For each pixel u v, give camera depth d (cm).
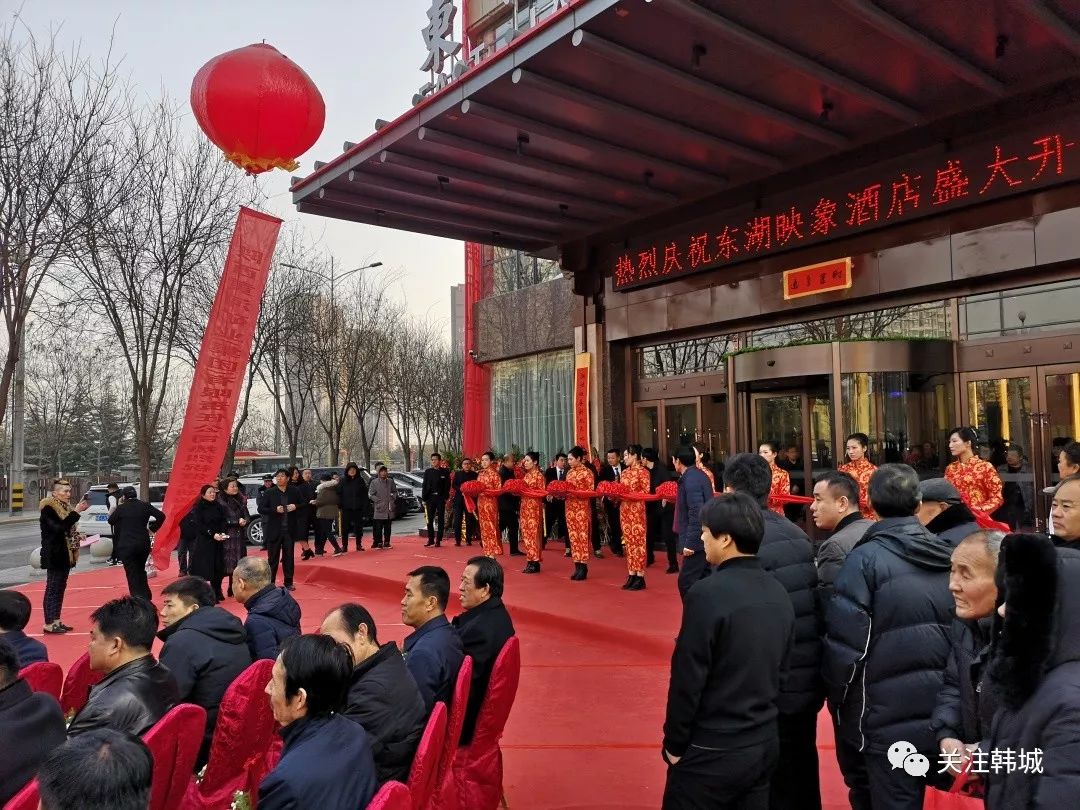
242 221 805
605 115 757
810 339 960
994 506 594
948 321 845
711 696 251
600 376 1217
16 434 2667
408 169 891
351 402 2311
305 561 1134
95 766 149
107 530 1476
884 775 267
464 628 388
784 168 901
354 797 223
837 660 276
